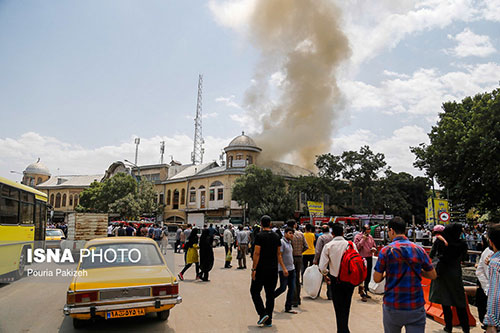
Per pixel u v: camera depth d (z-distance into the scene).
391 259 4.25
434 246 6.74
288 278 8.03
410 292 4.11
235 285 11.48
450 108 32.47
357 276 5.54
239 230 16.27
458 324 7.12
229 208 48.28
